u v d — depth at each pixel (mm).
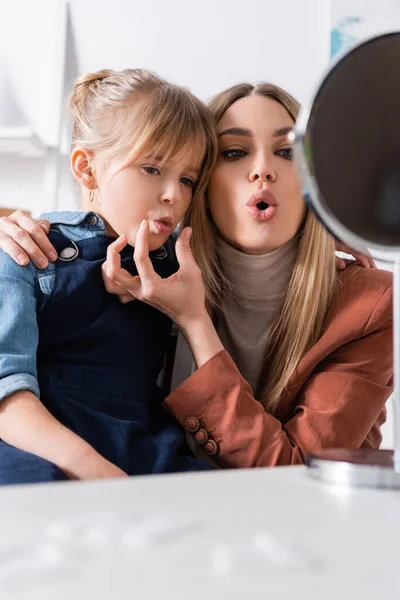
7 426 754
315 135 418
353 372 922
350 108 419
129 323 916
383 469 402
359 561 267
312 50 1817
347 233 428
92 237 946
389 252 438
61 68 1823
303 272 973
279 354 973
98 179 960
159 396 964
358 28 1771
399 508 352
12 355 802
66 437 734
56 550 271
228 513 330
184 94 971
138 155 895
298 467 466
